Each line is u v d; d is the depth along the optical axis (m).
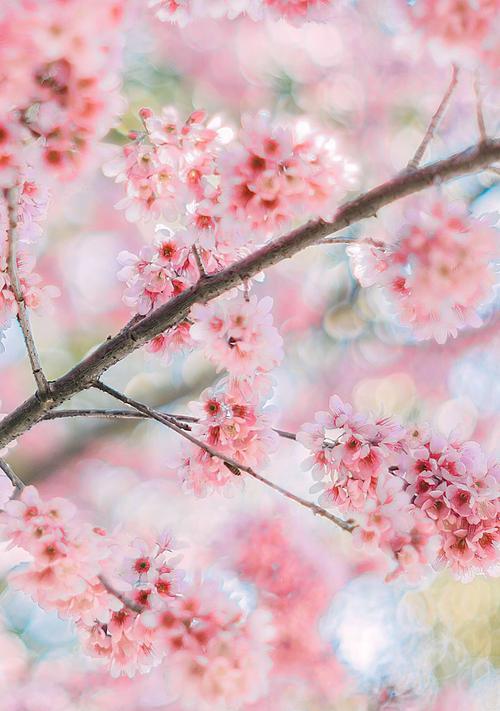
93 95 1.95
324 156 2.02
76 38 1.92
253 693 1.96
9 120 1.95
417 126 3.43
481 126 2.01
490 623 3.27
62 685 2.90
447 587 3.28
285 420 3.88
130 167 2.10
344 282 3.96
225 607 1.97
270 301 2.06
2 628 3.10
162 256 2.13
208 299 2.07
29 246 2.14
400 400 4.00
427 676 3.21
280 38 3.48
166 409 3.71
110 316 3.82
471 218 2.01
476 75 2.02
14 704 2.86
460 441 2.09
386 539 2.02
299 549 2.83
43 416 2.09
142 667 2.04
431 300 2.02
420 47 2.05
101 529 2.00
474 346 3.98
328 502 2.08
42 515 1.97
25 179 2.04
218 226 2.08
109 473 3.80
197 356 3.65
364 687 3.02
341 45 3.48
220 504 3.20
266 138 2.01
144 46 3.16
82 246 3.77
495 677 3.26
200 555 2.87
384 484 2.04
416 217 2.01
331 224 2.04
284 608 2.74
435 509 2.06
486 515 2.06
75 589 1.98
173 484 3.71
